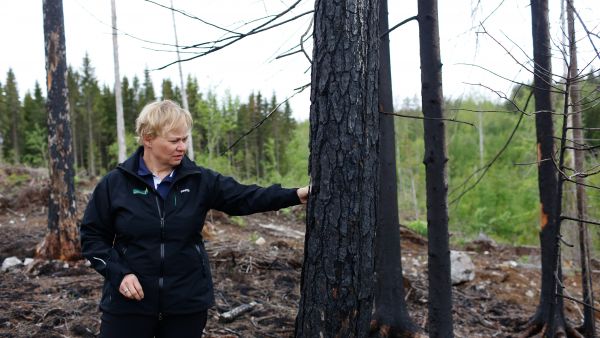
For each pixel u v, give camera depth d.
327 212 2.17
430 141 3.07
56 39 6.06
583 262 4.89
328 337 2.21
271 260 6.55
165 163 2.21
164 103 2.19
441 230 3.09
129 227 2.14
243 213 2.37
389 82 4.10
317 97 2.19
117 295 2.16
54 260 6.10
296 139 22.88
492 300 6.16
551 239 4.72
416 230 9.96
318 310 2.22
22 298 4.84
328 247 2.18
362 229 2.19
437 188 3.07
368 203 2.20
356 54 2.13
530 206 18.50
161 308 2.15
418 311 5.54
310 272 2.25
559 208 2.89
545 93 4.47
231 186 2.35
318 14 2.19
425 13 3.04
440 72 3.06
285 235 8.91
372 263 2.26
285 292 5.51
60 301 4.74
